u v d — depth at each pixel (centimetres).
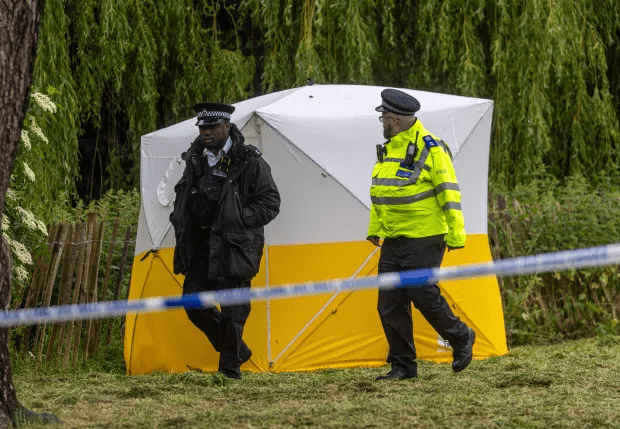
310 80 3238
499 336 3083
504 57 4756
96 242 3145
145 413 2019
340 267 2889
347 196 2898
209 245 2653
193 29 4703
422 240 2500
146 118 4616
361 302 2912
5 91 1773
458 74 4684
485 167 3094
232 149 2620
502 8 4716
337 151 2914
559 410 1983
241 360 2700
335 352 2892
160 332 2970
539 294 3700
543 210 3809
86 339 3088
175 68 4806
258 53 5047
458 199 2483
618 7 5109
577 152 4922
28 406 2114
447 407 2022
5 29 1761
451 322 2517
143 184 3086
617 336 3491
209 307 2653
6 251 1838
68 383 2567
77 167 4403
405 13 4903
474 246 3041
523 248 3725
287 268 2867
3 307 1844
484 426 1814
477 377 2544
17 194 2852
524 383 2373
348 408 2016
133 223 3716
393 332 2523
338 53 4741
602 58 4906
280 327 2859
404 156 2538
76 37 4500
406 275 2453
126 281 3472
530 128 4672
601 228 3784
